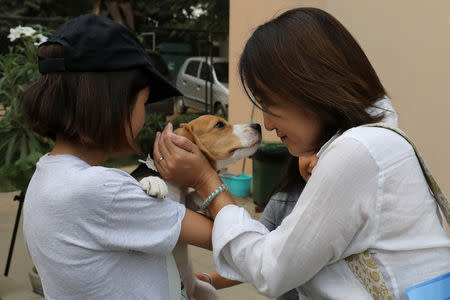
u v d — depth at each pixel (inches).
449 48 145.8
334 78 45.8
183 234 52.5
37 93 48.9
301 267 44.4
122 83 49.2
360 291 45.3
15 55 146.2
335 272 46.4
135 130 52.7
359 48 48.2
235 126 88.3
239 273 50.1
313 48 45.7
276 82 46.6
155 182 51.4
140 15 442.6
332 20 47.8
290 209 75.7
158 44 597.9
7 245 179.8
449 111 146.8
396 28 163.3
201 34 609.3
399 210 43.6
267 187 211.8
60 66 47.5
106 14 421.1
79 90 47.8
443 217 53.8
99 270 47.3
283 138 53.5
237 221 49.7
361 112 46.8
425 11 152.6
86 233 46.3
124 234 47.6
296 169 74.5
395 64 164.9
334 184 42.7
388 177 43.1
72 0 642.8
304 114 48.7
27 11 651.5
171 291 53.5
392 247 43.8
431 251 45.0
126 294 49.0
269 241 46.6
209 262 162.1
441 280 43.5
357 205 42.7
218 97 434.6
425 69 153.9
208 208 57.9
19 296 137.9
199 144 81.7
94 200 45.8
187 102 479.8
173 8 619.5
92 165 52.5
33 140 127.6
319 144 50.3
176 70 594.2
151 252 49.4
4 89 131.2
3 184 127.2
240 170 267.0
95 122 48.3
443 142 149.9
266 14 231.9
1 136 128.5
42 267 48.4
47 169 49.4
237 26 250.4
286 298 68.9
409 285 44.1
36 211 47.6
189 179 58.3
